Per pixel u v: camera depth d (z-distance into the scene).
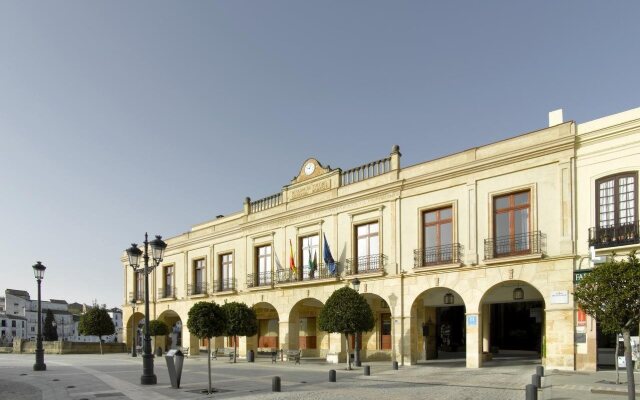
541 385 13.42
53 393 14.04
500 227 19.66
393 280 22.69
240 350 30.23
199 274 36.06
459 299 22.66
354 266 24.62
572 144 17.84
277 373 18.91
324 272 25.84
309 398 12.11
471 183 20.50
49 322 78.31
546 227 18.28
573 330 17.06
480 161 20.19
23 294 104.25
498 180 19.78
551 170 18.39
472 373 17.56
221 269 34.00
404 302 22.25
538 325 28.00
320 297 26.02
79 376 18.88
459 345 30.09
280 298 28.47
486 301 22.44
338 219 25.77
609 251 16.53
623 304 9.86
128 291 43.25
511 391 12.85
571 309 17.19
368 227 24.52
